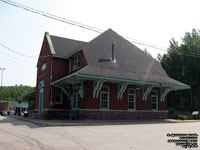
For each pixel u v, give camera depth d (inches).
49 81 906.1
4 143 332.2
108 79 721.0
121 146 314.0
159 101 946.7
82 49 813.2
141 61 961.5
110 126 578.6
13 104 2945.4
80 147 305.4
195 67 1576.0
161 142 349.1
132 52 966.4
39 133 435.8
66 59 959.6
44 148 296.8
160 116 930.7
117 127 555.8
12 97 4849.9
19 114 1391.5
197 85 1573.6
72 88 860.6
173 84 876.0
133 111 853.2
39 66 1101.7
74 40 1112.8
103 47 869.2
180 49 1674.5
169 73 1649.9
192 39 1684.3
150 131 484.4
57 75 920.3
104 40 898.1
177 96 1605.6
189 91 1582.2
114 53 885.2
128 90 860.0
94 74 683.4
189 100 1576.0
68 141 349.4
